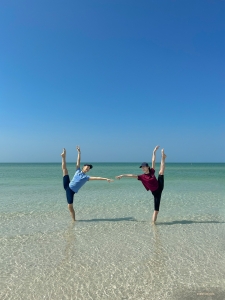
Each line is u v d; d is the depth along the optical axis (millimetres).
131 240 7609
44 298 4652
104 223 9406
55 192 16906
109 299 4605
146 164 9242
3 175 34688
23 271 5664
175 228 8797
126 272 5605
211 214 10781
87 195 15688
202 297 4625
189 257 6379
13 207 12125
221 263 6027
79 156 9812
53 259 6273
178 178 29734
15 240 7594
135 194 16078
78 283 5152
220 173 42156
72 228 8789
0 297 4676
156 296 4680
